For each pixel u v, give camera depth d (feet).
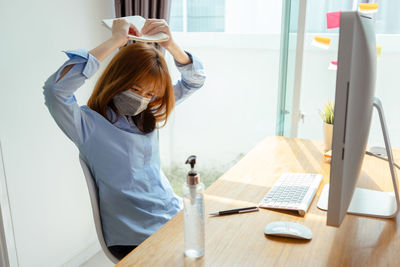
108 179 4.06
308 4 6.49
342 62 2.35
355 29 2.32
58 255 6.64
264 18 6.71
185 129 7.75
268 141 5.96
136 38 3.85
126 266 2.63
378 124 6.51
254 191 3.98
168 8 6.71
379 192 3.83
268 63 6.90
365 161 4.92
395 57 6.17
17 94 5.61
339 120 2.44
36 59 5.83
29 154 5.91
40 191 6.16
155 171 4.48
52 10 5.98
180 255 2.77
